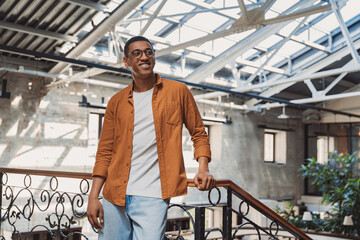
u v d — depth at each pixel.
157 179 1.47
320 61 11.08
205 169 1.46
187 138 11.16
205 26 8.54
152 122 1.49
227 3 7.80
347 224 9.27
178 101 1.52
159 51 6.77
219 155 12.38
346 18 9.77
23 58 7.88
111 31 6.28
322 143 15.44
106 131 1.62
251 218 11.21
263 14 5.14
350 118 14.62
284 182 14.69
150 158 1.48
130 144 1.49
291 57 11.22
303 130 15.92
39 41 6.71
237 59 10.14
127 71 7.55
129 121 1.51
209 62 9.09
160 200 1.45
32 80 8.25
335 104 14.95
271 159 14.85
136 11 7.46
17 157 8.00
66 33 6.44
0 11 5.61
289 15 5.02
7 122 7.90
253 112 13.62
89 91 9.34
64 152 8.79
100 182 1.59
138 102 1.53
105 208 1.53
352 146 14.63
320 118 15.40
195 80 9.40
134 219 1.47
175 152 1.48
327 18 9.61
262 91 12.51
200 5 7.60
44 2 5.42
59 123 8.72
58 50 6.95
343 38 10.42
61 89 8.77
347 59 11.45
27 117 8.19
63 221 7.81
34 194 7.78
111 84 9.05
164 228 1.46
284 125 14.94
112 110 1.62
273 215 2.25
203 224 1.87
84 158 9.15
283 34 9.66
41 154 8.38
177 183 1.46
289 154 15.02
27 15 5.82
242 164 13.09
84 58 7.38
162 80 1.55
